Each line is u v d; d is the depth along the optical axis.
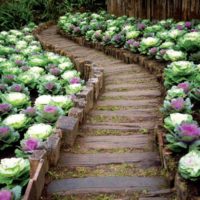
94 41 6.93
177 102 2.91
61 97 3.52
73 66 5.59
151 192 2.33
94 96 3.93
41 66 5.47
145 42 5.19
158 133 2.82
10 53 6.42
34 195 2.21
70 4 12.14
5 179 2.36
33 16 11.73
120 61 5.70
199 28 5.93
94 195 2.35
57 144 2.72
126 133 3.18
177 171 2.27
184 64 3.70
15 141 3.13
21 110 3.69
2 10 11.08
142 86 4.35
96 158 2.78
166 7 7.73
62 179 2.52
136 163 2.68
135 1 8.66
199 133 2.39
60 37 8.89
